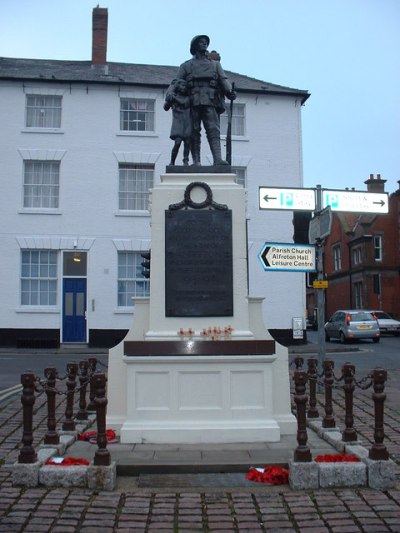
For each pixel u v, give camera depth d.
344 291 44.41
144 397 6.79
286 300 23.70
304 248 10.28
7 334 22.38
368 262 40.50
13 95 23.33
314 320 43.12
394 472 5.34
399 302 40.38
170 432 6.65
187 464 5.75
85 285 22.98
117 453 6.18
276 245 10.09
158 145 23.75
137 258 23.36
